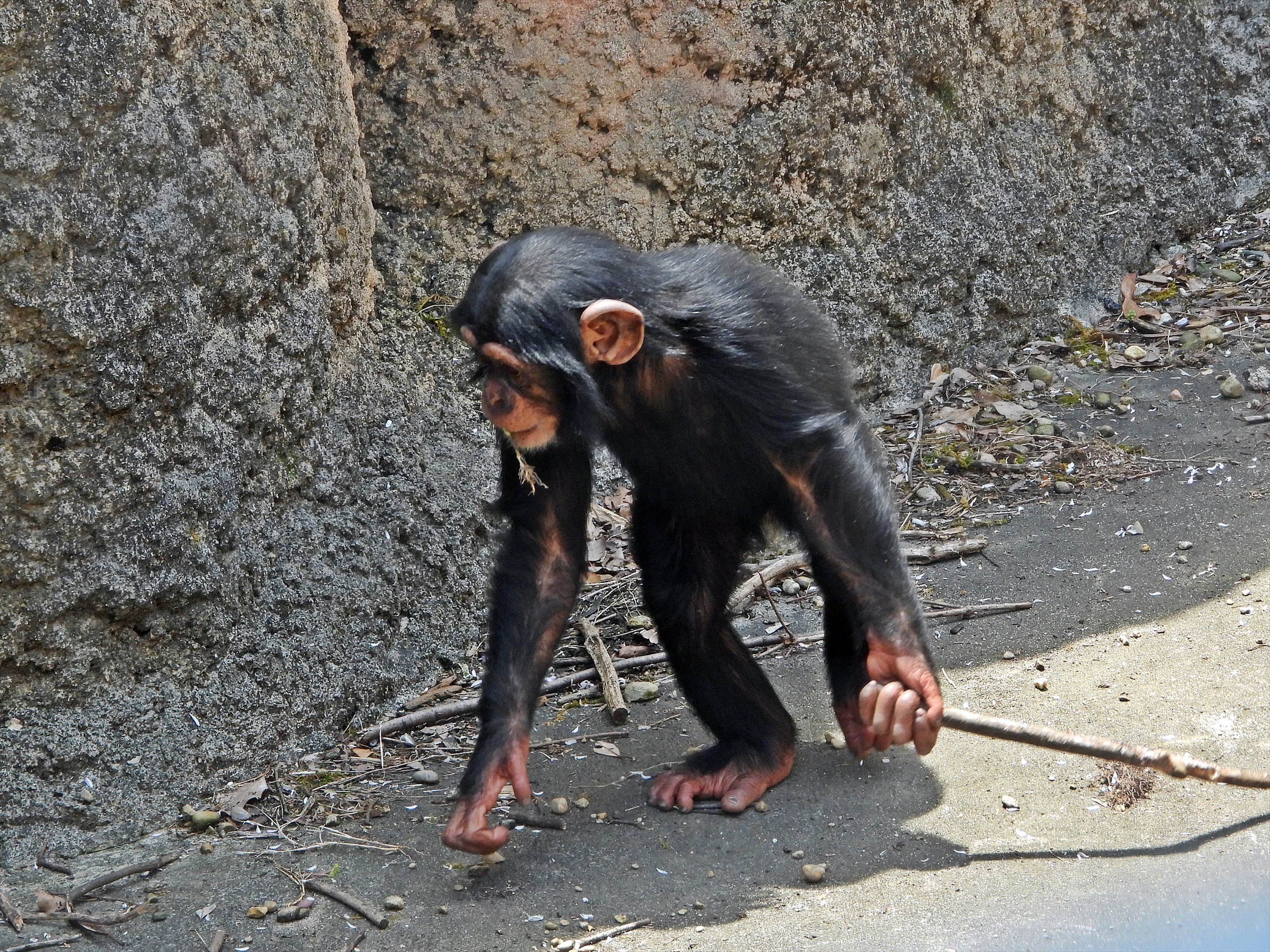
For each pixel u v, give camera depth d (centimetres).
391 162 1025
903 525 1034
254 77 816
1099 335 1305
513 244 676
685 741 800
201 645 773
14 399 695
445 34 1016
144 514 743
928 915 607
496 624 704
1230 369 1220
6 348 686
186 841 718
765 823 703
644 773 764
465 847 637
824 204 1159
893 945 584
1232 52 1498
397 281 1023
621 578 995
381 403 933
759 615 944
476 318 662
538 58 1034
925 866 651
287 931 630
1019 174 1297
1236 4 1509
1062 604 898
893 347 1218
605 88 1058
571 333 653
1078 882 621
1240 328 1288
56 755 712
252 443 810
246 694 786
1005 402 1199
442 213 1047
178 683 764
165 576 750
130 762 735
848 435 671
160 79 746
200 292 769
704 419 689
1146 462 1081
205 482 771
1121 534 980
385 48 1002
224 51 790
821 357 698
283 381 833
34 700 716
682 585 750
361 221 949
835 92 1138
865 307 1188
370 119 1016
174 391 754
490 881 665
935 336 1234
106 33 709
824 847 678
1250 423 1116
